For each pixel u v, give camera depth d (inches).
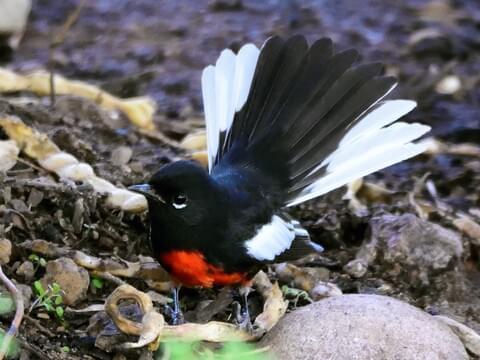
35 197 296.5
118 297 245.4
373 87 288.7
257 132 288.0
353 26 581.3
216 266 253.8
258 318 262.4
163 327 244.8
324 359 238.7
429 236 310.3
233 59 296.5
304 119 287.4
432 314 291.7
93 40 552.7
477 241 333.1
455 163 427.5
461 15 604.7
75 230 294.8
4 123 320.8
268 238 259.8
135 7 606.2
